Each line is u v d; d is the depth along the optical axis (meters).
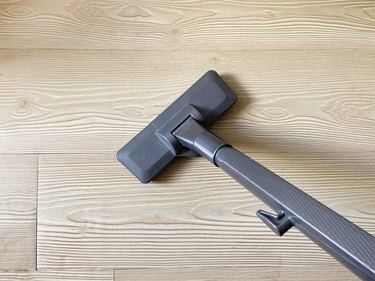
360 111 0.92
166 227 0.87
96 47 0.94
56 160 0.89
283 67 0.94
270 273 0.86
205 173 0.89
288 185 0.63
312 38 0.95
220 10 0.96
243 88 0.93
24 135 0.90
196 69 0.94
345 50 0.95
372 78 0.94
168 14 0.96
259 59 0.94
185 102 0.87
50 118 0.91
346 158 0.90
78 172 0.89
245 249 0.86
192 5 0.96
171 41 0.95
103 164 0.89
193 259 0.86
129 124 0.91
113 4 0.96
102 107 0.92
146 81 0.93
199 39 0.95
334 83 0.93
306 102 0.92
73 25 0.95
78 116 0.91
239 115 0.91
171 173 0.89
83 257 0.86
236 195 0.88
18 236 0.86
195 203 0.88
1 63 0.93
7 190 0.88
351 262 0.52
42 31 0.95
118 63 0.94
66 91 0.92
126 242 0.86
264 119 0.91
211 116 0.87
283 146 0.90
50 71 0.93
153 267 0.86
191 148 0.82
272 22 0.96
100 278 0.85
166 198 0.88
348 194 0.88
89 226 0.87
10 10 0.95
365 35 0.96
